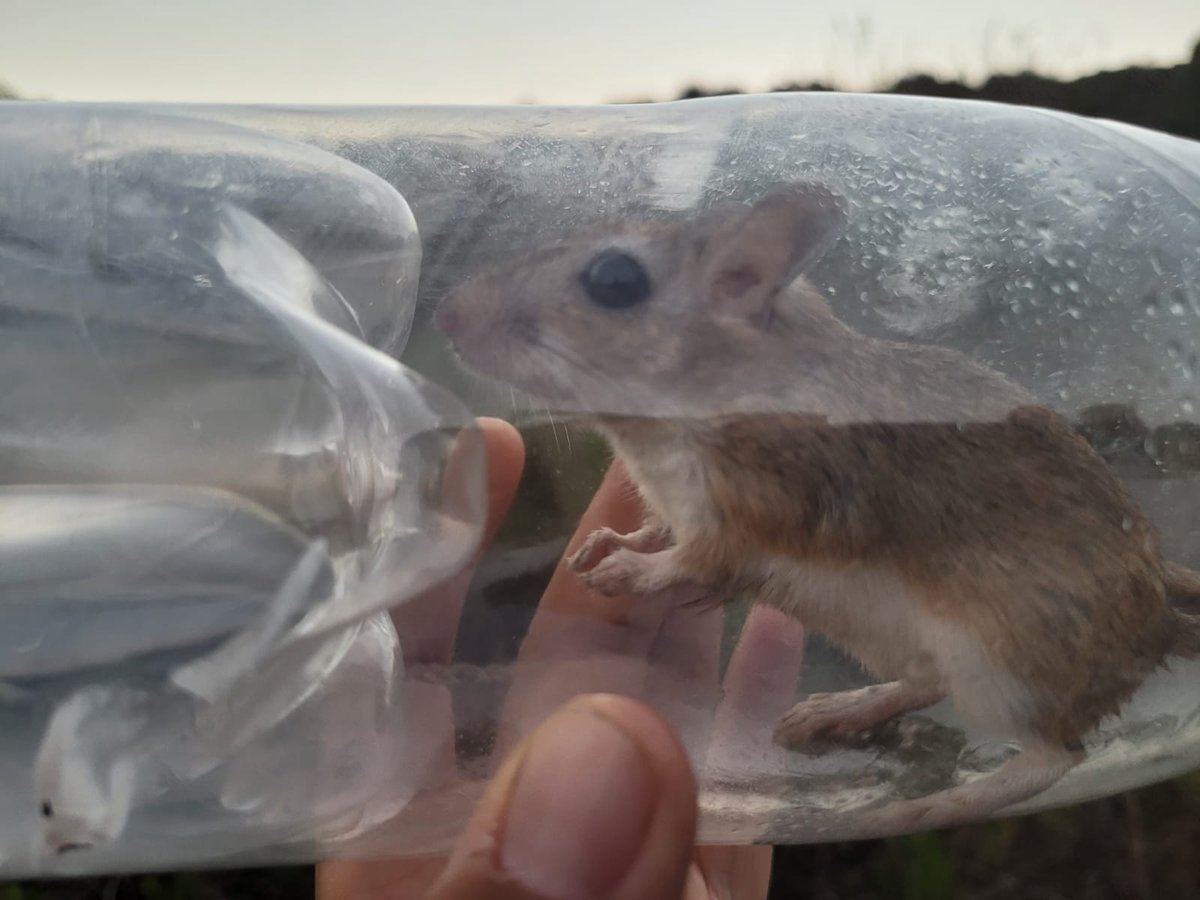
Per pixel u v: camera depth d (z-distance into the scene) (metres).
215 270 0.12
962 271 0.13
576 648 0.13
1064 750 0.13
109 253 0.12
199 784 0.11
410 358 0.14
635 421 0.13
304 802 0.12
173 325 0.11
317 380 0.11
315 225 0.13
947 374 0.12
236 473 0.11
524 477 0.13
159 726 0.10
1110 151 0.15
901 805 0.14
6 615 0.10
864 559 0.12
